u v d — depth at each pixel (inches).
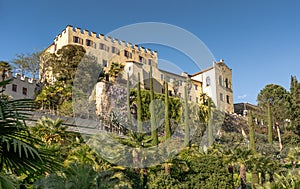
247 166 1091.9
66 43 1649.9
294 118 2006.6
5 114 168.6
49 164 192.5
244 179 1043.3
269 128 1787.6
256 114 2070.6
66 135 784.3
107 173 586.6
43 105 1196.5
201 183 901.2
